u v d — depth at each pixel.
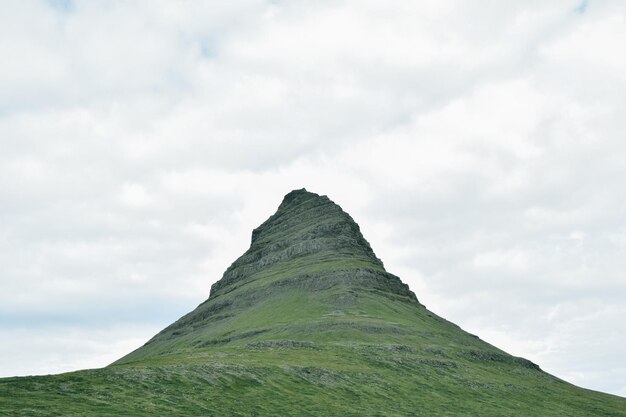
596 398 141.25
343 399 87.50
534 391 131.12
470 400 107.75
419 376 116.62
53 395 60.25
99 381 67.94
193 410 64.75
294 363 102.75
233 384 80.25
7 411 52.44
